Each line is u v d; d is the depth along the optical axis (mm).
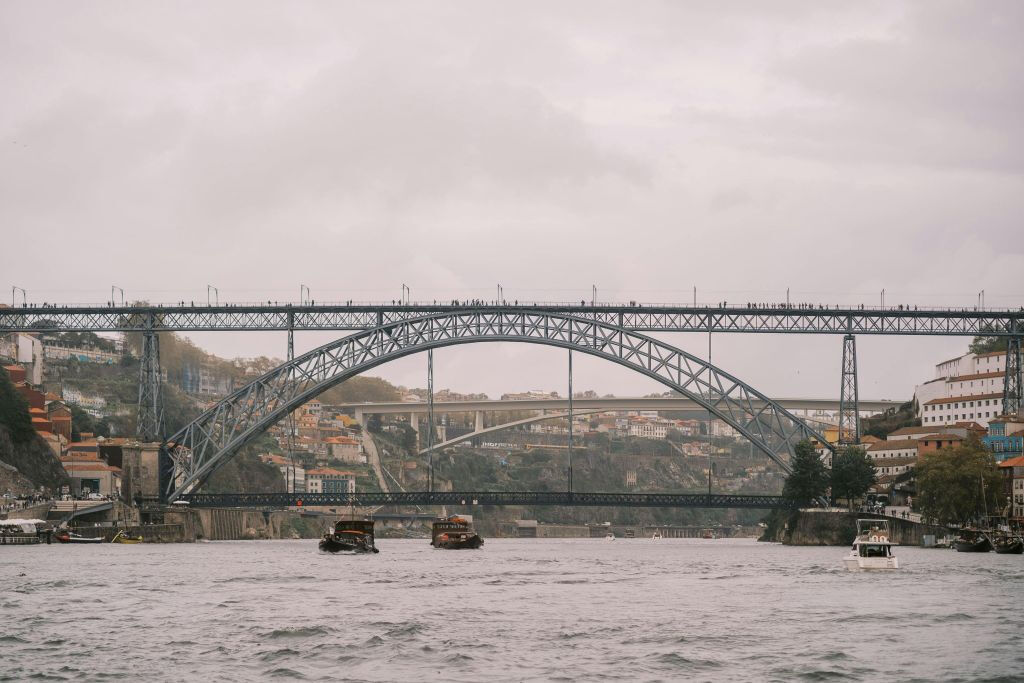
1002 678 62375
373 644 71938
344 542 182500
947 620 83688
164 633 76500
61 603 93812
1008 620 83562
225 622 81875
